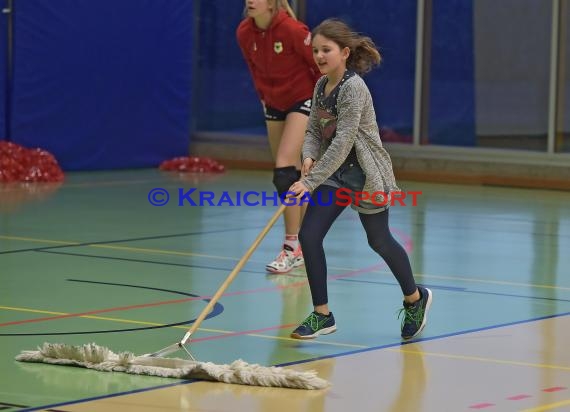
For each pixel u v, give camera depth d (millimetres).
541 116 30844
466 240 20906
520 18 31047
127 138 32594
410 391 10445
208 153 34812
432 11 32125
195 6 34906
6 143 28984
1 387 10219
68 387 10266
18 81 29609
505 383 10805
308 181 12289
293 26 16938
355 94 12305
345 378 10898
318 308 12617
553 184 30484
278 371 10484
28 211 23312
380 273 17141
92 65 31312
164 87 33344
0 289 15094
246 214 24000
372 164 12438
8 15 29297
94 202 25219
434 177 31922
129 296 14875
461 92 31891
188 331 11906
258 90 17828
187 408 9664
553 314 14328
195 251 18875
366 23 32875
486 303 15000
